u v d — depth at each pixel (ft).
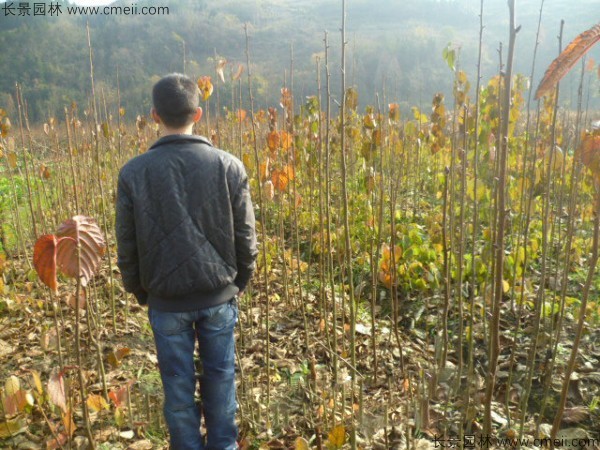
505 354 9.89
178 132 6.31
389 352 10.23
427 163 20.39
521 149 14.51
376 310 12.09
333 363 9.38
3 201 20.58
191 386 6.61
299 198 12.16
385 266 9.12
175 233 6.07
